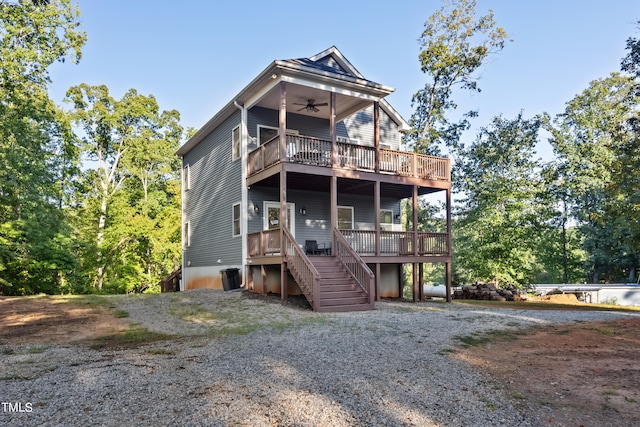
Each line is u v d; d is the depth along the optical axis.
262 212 15.39
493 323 9.44
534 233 24.36
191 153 20.91
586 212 31.03
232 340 7.48
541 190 25.48
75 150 25.31
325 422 3.84
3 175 17.12
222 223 17.00
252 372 5.38
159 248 26.64
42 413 3.96
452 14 23.72
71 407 4.11
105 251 26.78
